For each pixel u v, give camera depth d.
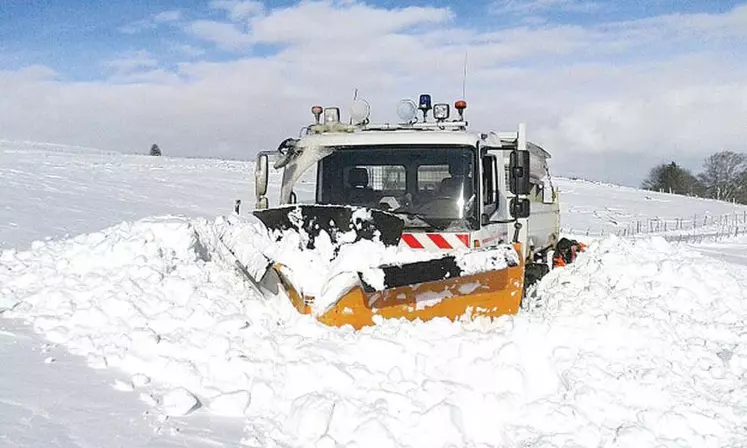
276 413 4.26
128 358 4.73
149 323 5.38
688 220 42.16
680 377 5.23
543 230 10.77
